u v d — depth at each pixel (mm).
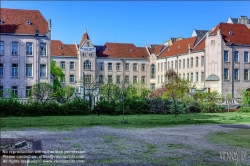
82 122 33938
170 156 17297
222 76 70062
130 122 34250
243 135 24875
